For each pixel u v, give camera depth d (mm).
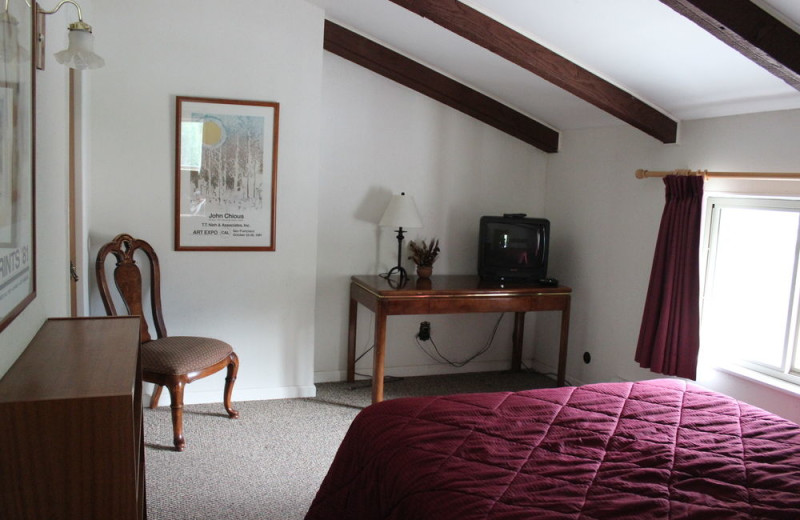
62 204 2457
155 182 3656
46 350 1602
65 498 1291
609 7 2674
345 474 2209
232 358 3584
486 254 4410
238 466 3104
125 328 1845
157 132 3625
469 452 1951
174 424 3225
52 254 2174
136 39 3535
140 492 1938
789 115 2963
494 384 4625
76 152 3201
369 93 4367
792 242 3129
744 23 2355
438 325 4801
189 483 2908
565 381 4680
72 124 3191
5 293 1359
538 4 2816
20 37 1542
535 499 1673
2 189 1338
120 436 1293
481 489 1712
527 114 4609
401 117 4469
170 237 3721
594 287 4371
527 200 4914
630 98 3512
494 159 4770
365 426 2230
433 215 4645
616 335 4156
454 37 3547
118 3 3484
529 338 5074
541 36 3162
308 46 3848
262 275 3928
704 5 2309
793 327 3070
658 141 3766
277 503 2773
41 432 1258
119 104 3543
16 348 1524
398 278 4367
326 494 2236
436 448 1970
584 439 2074
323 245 4383
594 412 2332
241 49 3723
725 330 3482
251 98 3773
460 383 4629
